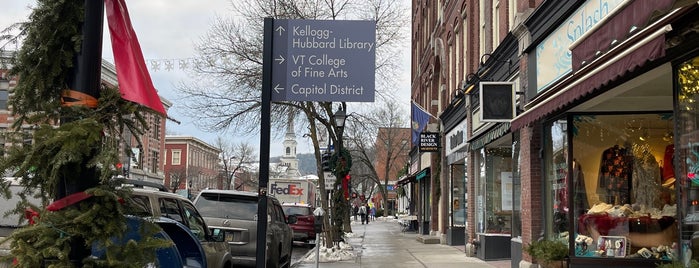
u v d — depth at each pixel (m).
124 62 4.25
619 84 7.73
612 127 9.91
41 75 3.98
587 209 9.74
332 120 18.75
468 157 17.09
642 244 9.38
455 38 20.67
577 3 8.80
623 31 5.98
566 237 9.97
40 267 3.80
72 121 3.86
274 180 36.81
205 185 80.00
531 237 10.93
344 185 17.56
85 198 3.84
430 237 23.14
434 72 25.14
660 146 9.64
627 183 9.87
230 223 11.98
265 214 7.04
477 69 16.30
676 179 6.64
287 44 7.31
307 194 37.16
